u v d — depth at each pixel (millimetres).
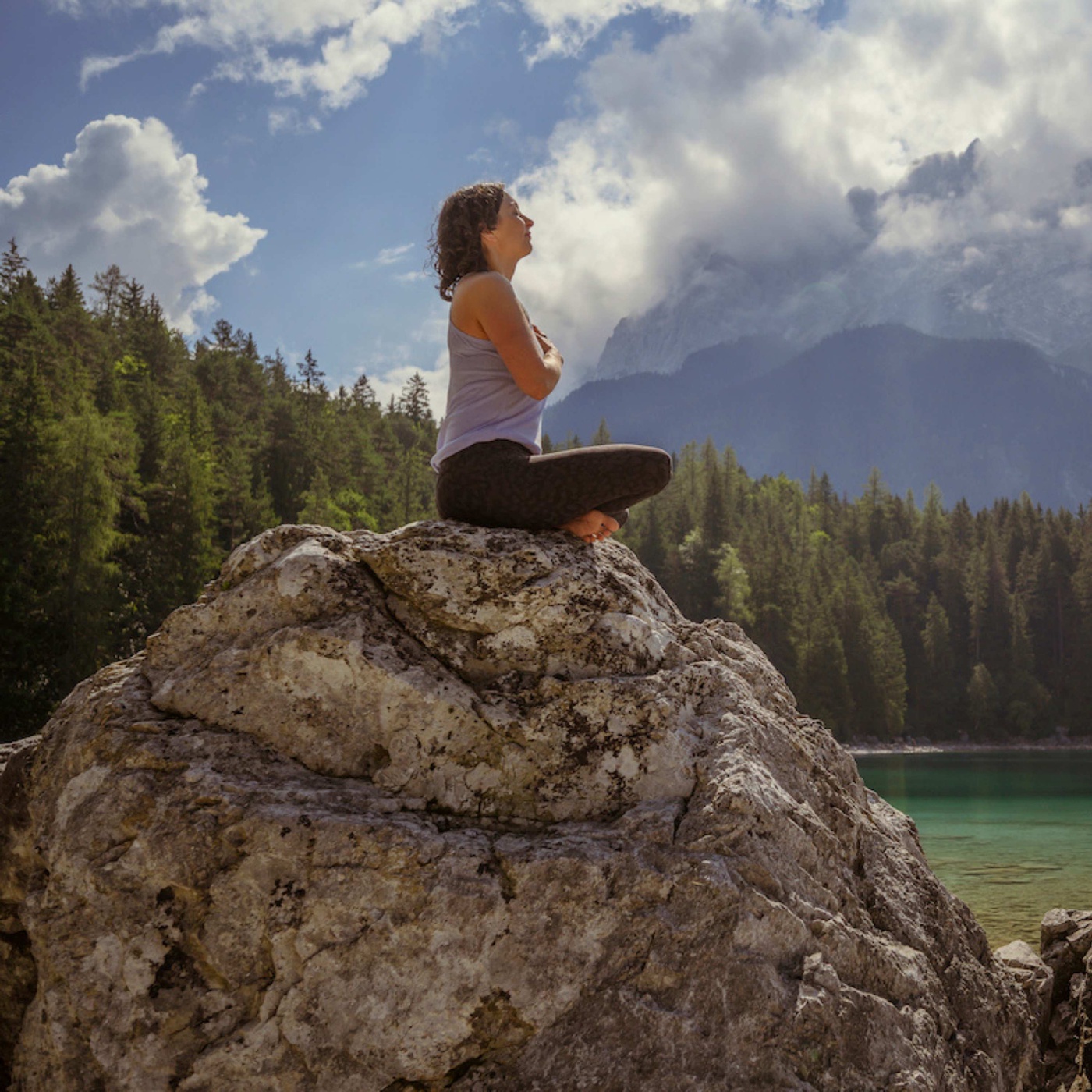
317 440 90938
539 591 3342
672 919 2838
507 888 2859
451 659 3338
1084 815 32125
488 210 3658
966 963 3711
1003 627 113812
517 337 3477
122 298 121000
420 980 2783
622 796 3176
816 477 172500
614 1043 2713
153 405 67812
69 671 38344
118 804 3014
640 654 3418
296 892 2852
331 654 3193
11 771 3389
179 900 2928
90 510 41781
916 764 72938
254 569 3514
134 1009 2861
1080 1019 5422
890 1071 2832
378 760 3207
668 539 113062
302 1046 2764
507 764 3199
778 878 3004
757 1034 2727
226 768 3086
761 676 3965
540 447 3695
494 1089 2711
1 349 60344
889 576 133625
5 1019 3320
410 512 95312
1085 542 116500
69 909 2982
